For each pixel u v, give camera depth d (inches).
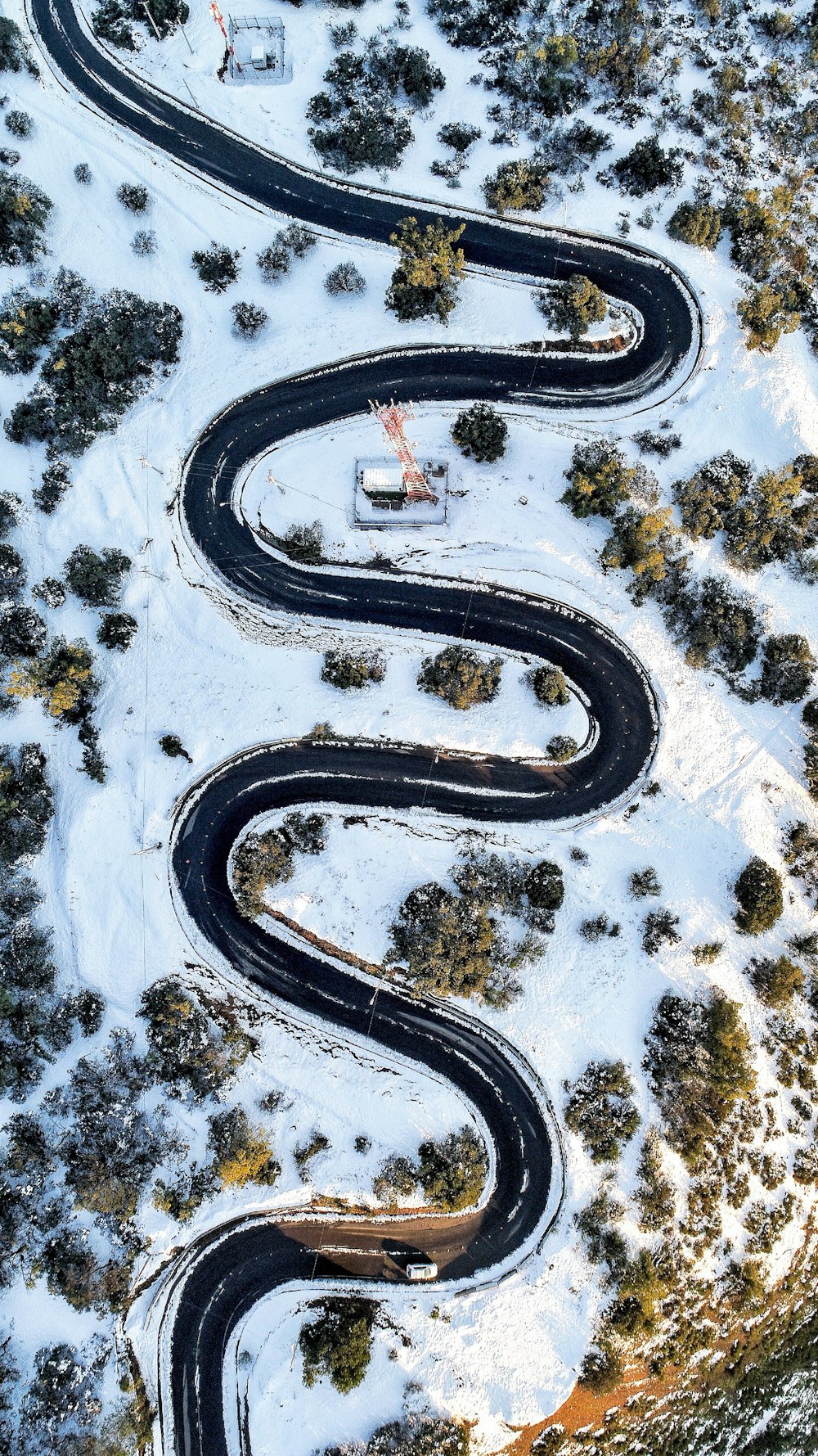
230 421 2388.0
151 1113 2103.8
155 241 2460.6
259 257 2436.0
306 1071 2135.8
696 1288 2058.3
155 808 2237.9
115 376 2358.5
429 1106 2117.4
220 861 2233.0
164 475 2370.8
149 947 2190.0
